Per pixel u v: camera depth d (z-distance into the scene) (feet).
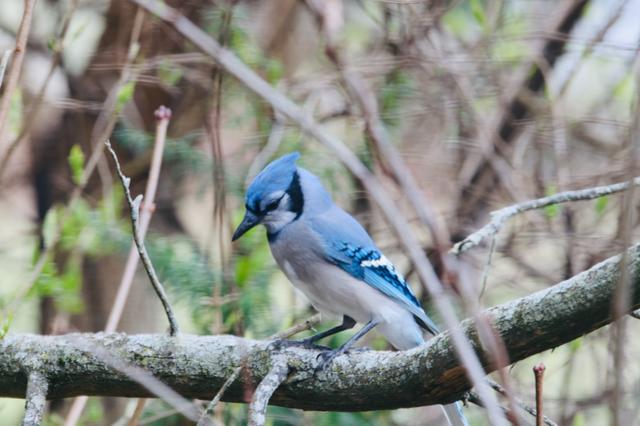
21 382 22.86
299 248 28.81
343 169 35.96
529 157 39.70
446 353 19.71
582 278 18.20
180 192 40.55
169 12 29.73
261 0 40.45
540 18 40.11
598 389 35.35
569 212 37.32
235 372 21.26
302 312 34.42
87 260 39.73
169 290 33.01
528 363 37.58
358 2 37.96
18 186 42.57
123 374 22.27
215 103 31.01
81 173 30.09
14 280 38.40
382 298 28.30
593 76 41.63
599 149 39.50
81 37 41.06
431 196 37.01
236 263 32.32
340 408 21.86
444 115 37.76
